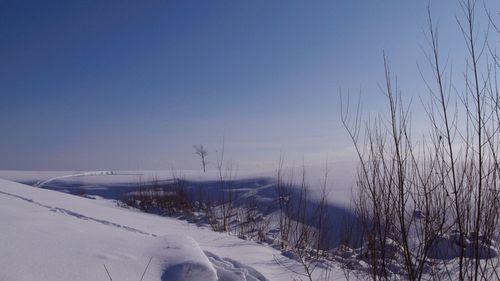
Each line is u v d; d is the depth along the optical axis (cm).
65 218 465
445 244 428
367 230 377
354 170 1230
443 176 312
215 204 1175
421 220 357
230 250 555
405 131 322
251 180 1304
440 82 301
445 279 375
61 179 1955
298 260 538
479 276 372
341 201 835
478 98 297
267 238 744
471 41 296
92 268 295
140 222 670
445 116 297
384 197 328
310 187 998
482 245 323
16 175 2252
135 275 310
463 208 322
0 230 324
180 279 329
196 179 1552
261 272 429
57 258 293
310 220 784
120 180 1812
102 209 754
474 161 320
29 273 255
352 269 499
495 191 315
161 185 1541
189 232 702
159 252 366
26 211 448
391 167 335
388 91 318
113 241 375
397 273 395
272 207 965
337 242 677
